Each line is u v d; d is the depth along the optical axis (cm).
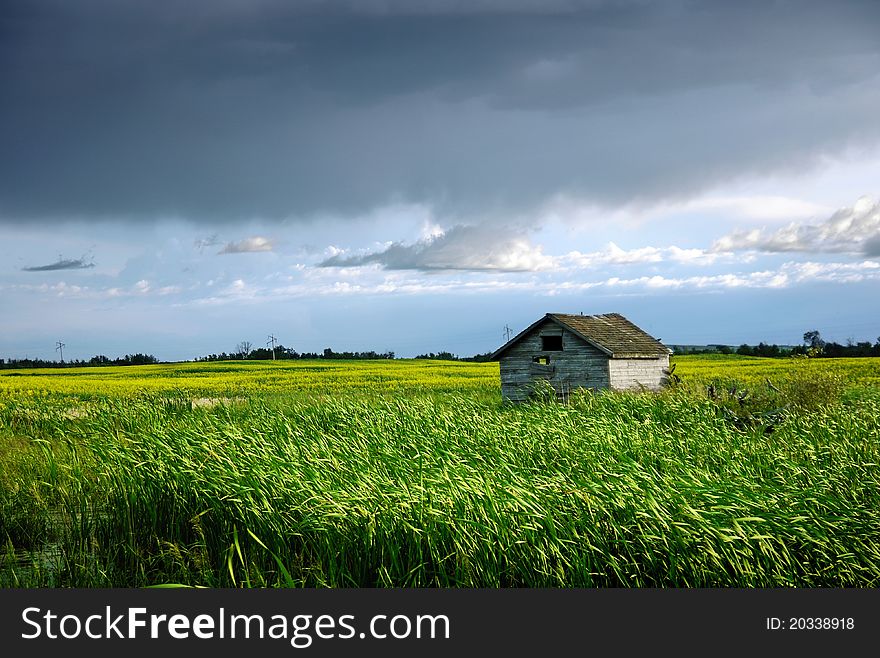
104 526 1180
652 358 3541
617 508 974
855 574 939
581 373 3328
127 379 5922
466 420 1642
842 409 1975
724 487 1059
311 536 1033
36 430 1945
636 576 944
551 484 1059
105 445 1391
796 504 1010
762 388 2456
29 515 1245
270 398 3334
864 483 1187
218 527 1131
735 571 916
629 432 1509
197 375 6906
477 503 971
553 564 948
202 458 1277
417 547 959
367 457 1262
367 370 7144
